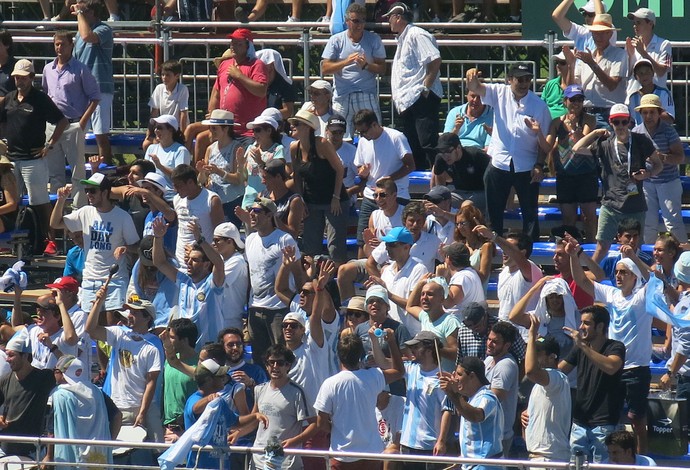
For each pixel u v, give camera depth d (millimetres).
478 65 63594
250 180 52094
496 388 38594
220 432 37219
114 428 41875
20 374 42625
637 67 52781
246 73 55750
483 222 46281
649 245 49656
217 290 45906
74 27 66688
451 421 39156
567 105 51219
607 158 48812
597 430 39625
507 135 50156
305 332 42000
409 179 55375
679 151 50375
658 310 40750
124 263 49562
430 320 41906
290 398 39719
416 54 55375
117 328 43750
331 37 57188
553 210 54156
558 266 43625
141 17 71125
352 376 38562
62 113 56469
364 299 42906
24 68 55000
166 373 42812
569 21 56062
